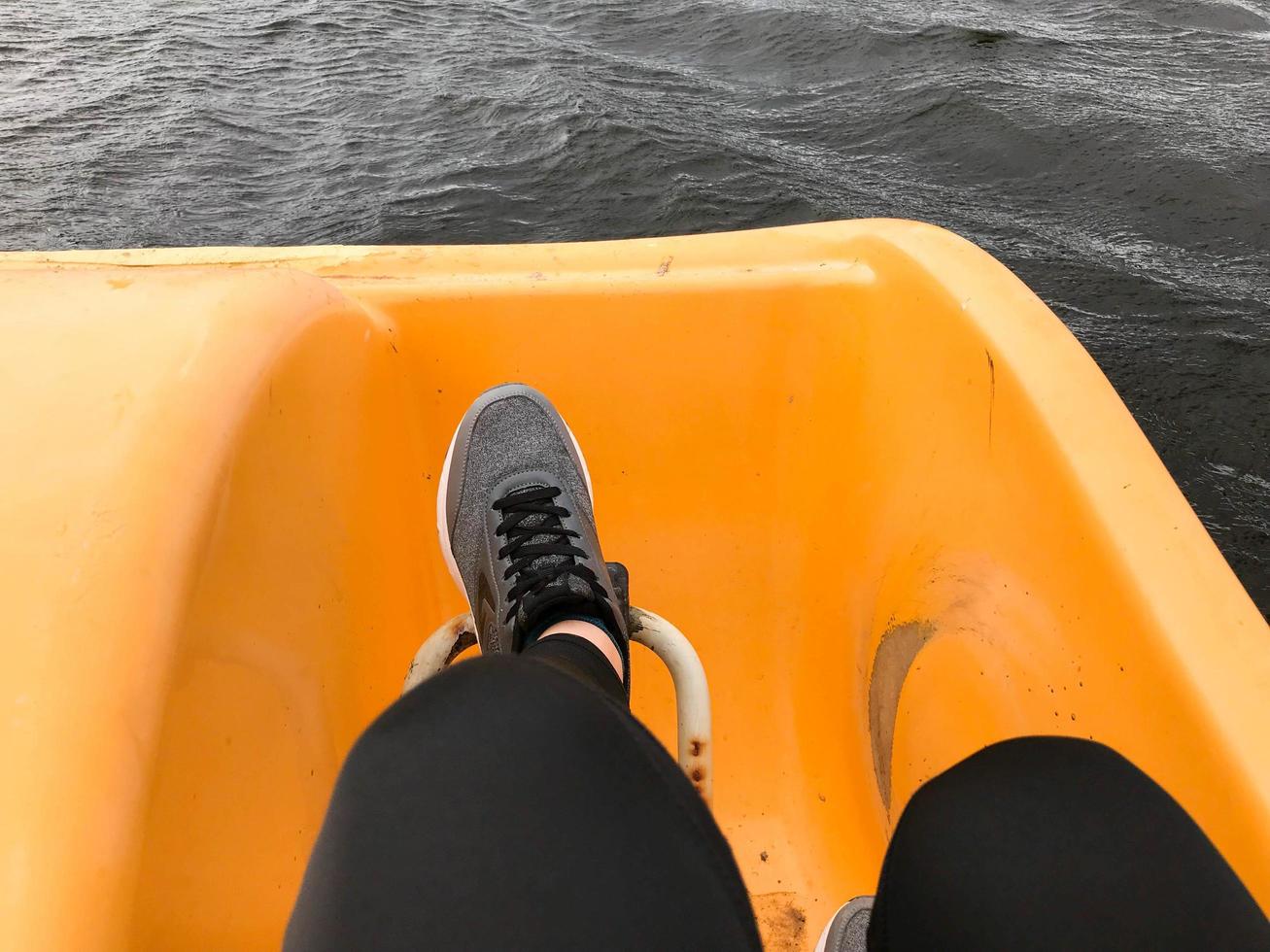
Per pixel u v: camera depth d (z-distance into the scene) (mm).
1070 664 594
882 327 882
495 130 3887
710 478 985
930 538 777
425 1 5895
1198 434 2303
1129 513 586
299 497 647
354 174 3562
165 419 512
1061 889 412
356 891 362
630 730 441
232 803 491
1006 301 760
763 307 929
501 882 370
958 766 487
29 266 889
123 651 419
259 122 4008
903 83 4633
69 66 4570
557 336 920
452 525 848
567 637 649
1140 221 3352
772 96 4562
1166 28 5875
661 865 397
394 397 869
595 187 3438
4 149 3682
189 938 422
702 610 997
